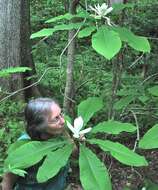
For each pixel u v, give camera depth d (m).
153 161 5.07
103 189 1.69
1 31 6.68
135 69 6.54
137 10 9.38
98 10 2.32
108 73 6.62
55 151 1.88
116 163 4.86
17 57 6.82
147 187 2.28
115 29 2.14
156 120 4.90
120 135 4.83
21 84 6.80
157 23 9.07
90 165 1.78
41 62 8.21
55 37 9.12
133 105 3.82
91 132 2.04
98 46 1.92
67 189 3.23
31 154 1.89
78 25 2.27
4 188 2.89
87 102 2.29
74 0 4.02
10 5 6.68
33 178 2.85
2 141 5.09
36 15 10.76
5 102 6.22
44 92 7.06
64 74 7.00
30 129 2.71
